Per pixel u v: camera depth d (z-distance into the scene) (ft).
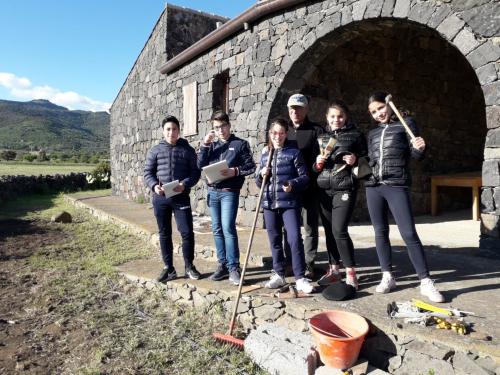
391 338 8.55
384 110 10.34
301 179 10.85
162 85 33.01
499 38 13.12
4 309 13.15
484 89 13.44
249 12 20.85
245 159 12.53
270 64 20.65
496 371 7.27
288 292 11.01
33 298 13.97
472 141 29.68
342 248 10.85
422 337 8.14
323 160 10.62
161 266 15.97
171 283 13.34
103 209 30.35
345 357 8.32
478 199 24.61
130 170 40.42
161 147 13.19
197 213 26.61
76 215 32.37
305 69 19.98
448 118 27.94
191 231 13.46
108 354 10.12
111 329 11.43
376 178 10.35
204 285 12.56
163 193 12.89
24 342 10.93
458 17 13.97
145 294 13.84
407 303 9.53
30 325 11.93
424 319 8.64
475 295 10.15
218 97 25.84
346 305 9.82
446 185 25.86
